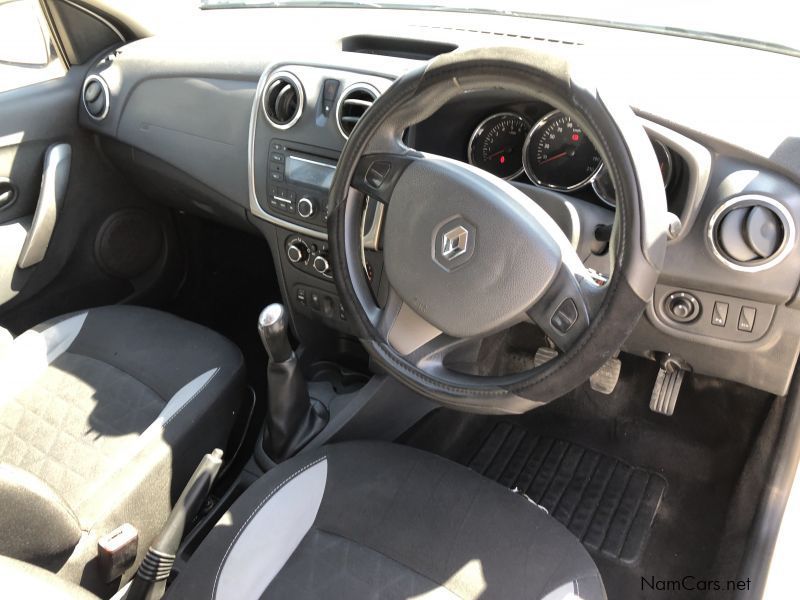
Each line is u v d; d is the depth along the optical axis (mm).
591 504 1596
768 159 1067
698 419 1669
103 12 1672
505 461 1699
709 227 1113
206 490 1144
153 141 1614
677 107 1128
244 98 1427
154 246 1979
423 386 1062
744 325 1197
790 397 1473
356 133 1037
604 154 840
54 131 1702
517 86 886
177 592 1006
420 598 963
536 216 938
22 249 1678
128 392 1322
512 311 946
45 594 726
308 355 1583
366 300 1112
